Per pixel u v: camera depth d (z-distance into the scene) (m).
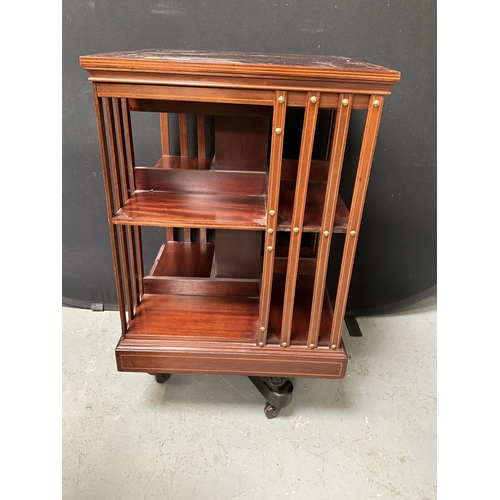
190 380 1.33
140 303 1.20
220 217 0.95
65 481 1.02
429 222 1.51
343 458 1.09
